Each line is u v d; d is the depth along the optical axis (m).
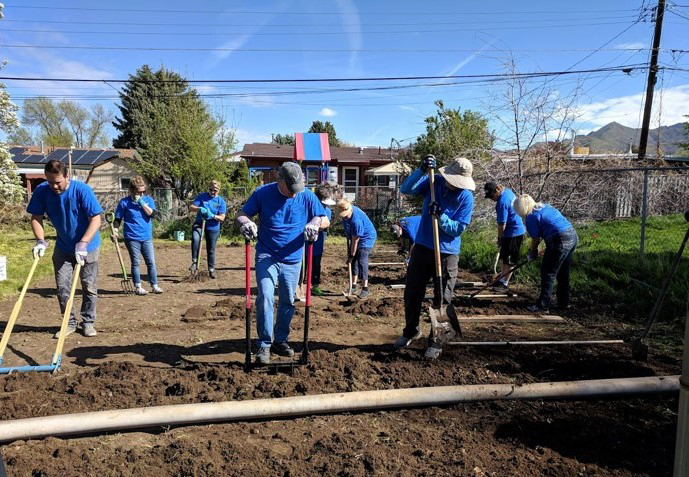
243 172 23.16
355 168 33.91
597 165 16.45
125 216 7.80
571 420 3.56
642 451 3.17
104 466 2.97
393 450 3.17
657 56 19.03
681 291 6.65
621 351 4.97
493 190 7.98
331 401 3.66
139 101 41.31
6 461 2.95
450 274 4.76
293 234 4.46
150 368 4.45
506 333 5.73
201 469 2.94
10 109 16.53
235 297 7.90
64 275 5.47
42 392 3.95
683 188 17.67
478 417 3.63
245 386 4.07
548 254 6.49
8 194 17.25
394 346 5.04
